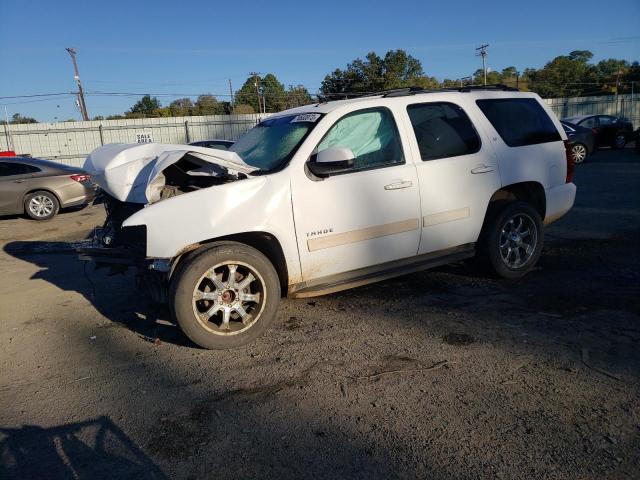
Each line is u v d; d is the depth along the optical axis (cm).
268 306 416
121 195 437
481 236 528
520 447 274
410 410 313
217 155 420
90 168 477
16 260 767
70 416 324
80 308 528
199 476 263
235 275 409
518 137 541
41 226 1091
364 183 448
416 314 464
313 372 366
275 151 455
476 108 525
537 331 416
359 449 279
